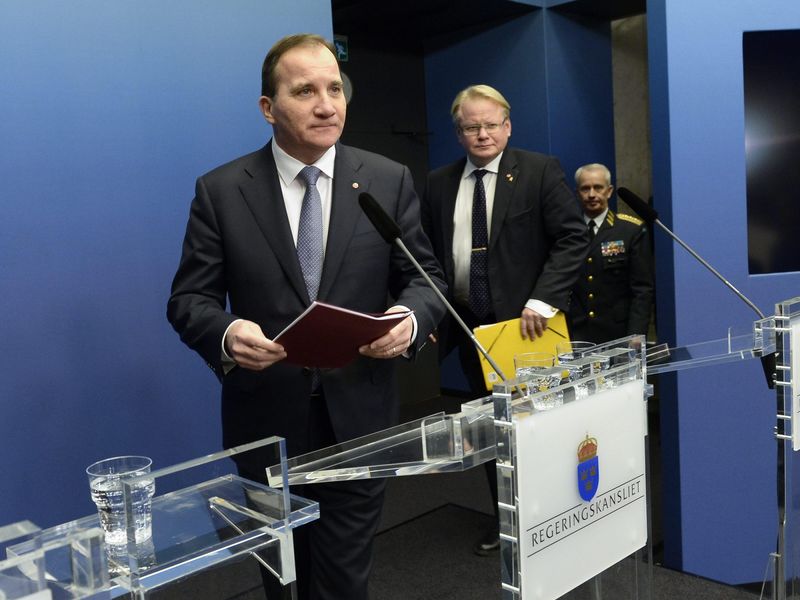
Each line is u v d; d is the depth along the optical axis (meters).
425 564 2.87
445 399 5.29
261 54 2.46
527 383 1.07
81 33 2.10
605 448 1.21
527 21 4.31
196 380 2.36
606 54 4.60
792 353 1.51
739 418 2.74
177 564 0.91
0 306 1.99
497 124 2.65
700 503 2.77
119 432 2.21
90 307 2.14
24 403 2.04
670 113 2.62
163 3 2.25
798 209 2.91
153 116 2.24
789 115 2.87
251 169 1.75
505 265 2.68
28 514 2.05
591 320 3.39
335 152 1.76
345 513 1.70
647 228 3.40
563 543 1.13
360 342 1.47
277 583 1.00
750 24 2.62
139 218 2.23
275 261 1.69
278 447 1.00
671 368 1.62
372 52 4.70
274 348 1.44
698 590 2.64
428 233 2.94
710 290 2.68
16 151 2.01
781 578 1.59
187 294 1.71
